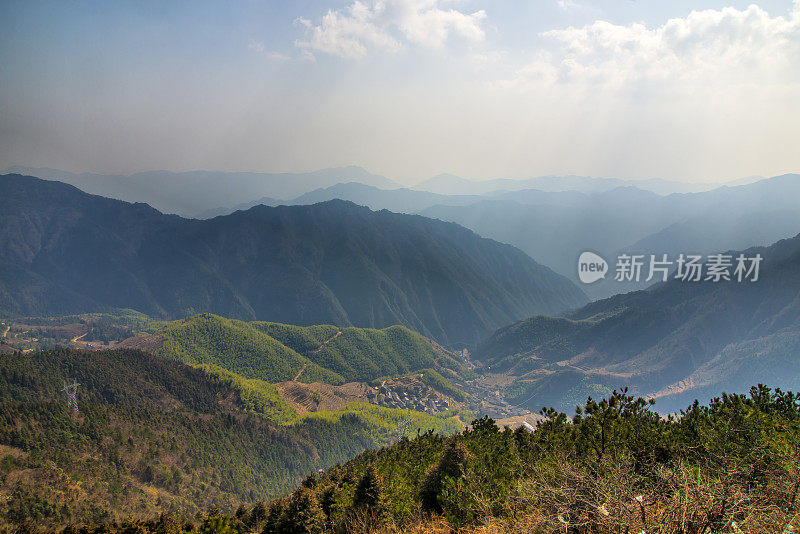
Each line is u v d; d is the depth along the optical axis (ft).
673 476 28.63
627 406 52.90
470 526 43.60
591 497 28.99
